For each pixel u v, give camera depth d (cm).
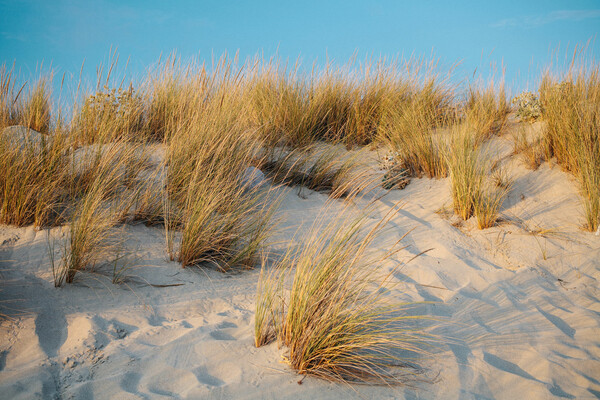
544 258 407
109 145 454
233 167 457
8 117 540
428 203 519
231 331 280
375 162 607
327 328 253
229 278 351
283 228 441
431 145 574
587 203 452
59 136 421
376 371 250
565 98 552
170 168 441
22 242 351
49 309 286
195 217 364
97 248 345
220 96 554
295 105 624
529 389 247
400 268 381
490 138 612
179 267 352
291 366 249
